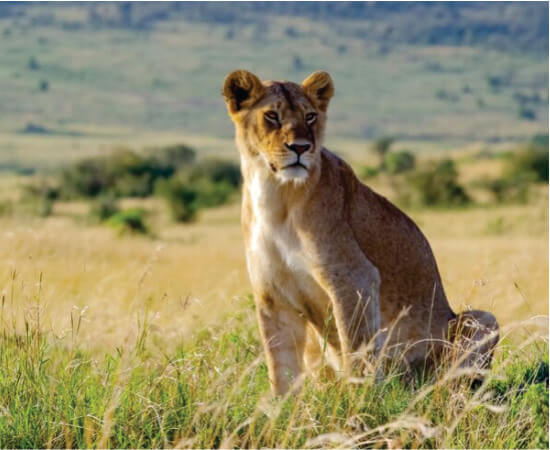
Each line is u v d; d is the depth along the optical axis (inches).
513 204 2896.2
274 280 326.6
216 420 270.4
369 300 319.9
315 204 315.9
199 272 762.2
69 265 625.3
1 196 4079.7
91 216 2760.8
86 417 265.3
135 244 1263.5
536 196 2992.1
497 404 291.4
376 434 267.0
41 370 297.7
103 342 373.4
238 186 4067.4
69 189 4042.8
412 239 350.3
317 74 332.2
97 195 4030.5
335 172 330.3
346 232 323.0
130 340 317.7
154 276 665.0
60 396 282.2
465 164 4069.9
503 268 656.4
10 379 289.0
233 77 331.0
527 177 3233.3
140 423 271.3
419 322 346.9
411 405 257.9
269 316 332.5
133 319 332.2
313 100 331.3
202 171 4200.3
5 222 1919.3
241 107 332.2
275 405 282.2
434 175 2989.7
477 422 277.9
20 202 3486.7
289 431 251.4
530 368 322.0
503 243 1310.3
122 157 4303.6
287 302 329.7
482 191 3134.8
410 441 265.3
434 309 353.1
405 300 344.5
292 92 326.3
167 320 395.5
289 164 310.0
